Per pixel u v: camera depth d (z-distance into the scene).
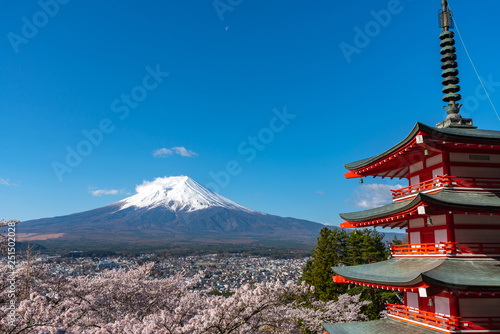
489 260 16.09
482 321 15.48
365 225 20.41
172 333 18.86
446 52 20.39
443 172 17.28
